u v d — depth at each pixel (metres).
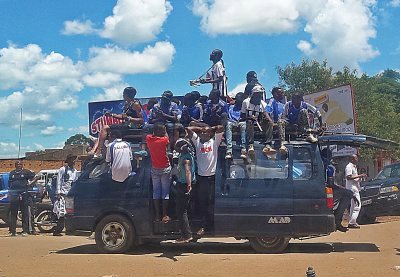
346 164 15.19
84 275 8.45
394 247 11.26
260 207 10.23
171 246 11.83
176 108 11.66
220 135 10.48
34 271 8.84
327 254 10.30
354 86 36.78
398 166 17.94
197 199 10.55
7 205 17.00
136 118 11.35
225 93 12.44
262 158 10.45
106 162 10.91
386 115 36.19
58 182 15.46
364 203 17.17
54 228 15.73
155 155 10.43
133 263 9.34
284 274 8.28
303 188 10.21
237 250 11.17
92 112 20.88
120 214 10.69
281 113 10.95
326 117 21.91
